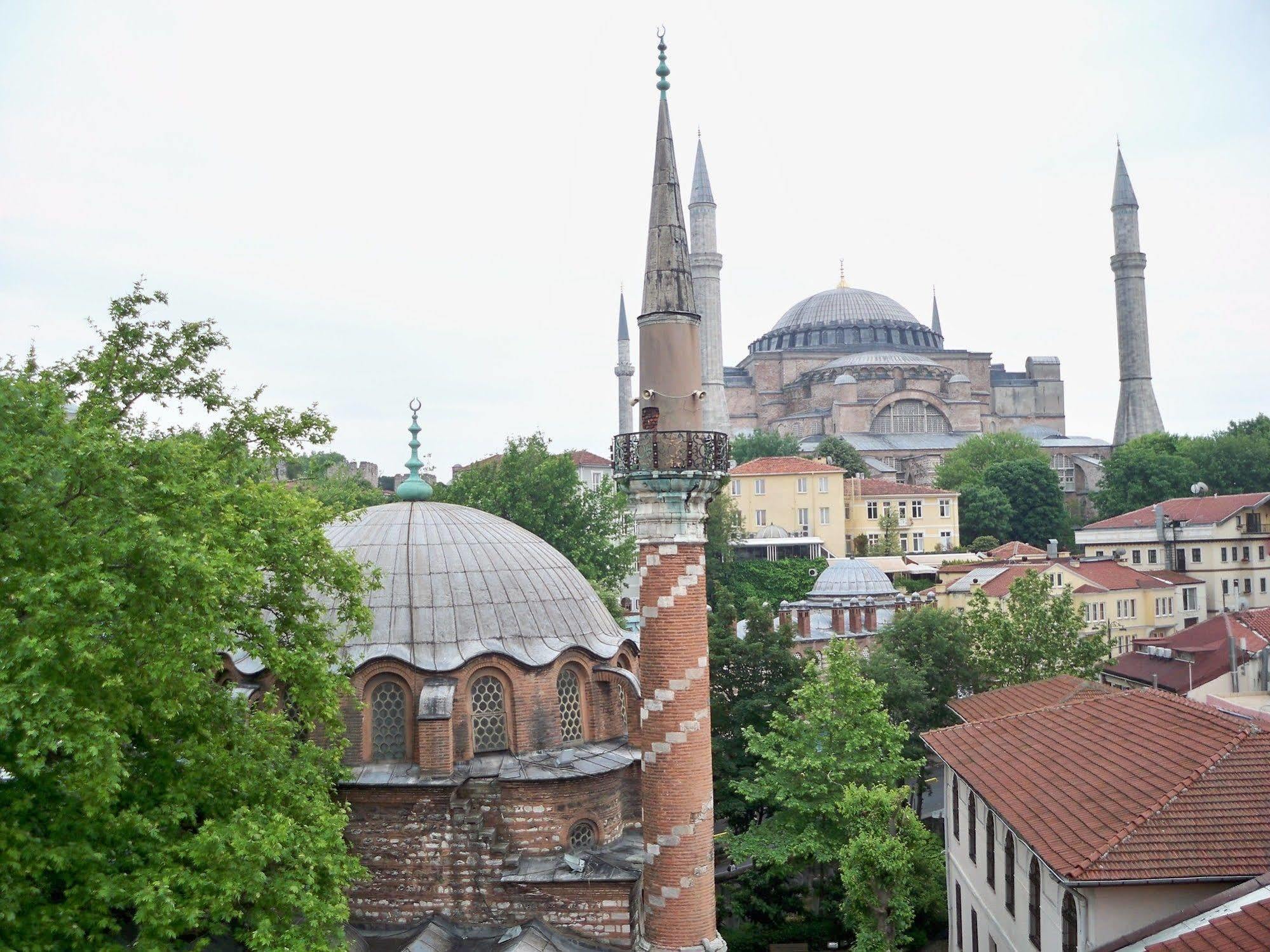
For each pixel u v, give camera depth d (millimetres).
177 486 20625
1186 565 100125
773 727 41938
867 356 183500
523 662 28859
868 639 71562
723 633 48812
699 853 26406
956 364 192500
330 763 24844
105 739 16734
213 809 20797
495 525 33594
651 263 27734
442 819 26984
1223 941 17828
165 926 17547
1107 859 22203
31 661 17422
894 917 35031
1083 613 53812
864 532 135375
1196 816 22891
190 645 18406
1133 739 27891
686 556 26922
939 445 170875
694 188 158625
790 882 45750
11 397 19828
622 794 31047
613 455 27469
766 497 130000
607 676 30938
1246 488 136250
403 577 29797
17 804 17547
